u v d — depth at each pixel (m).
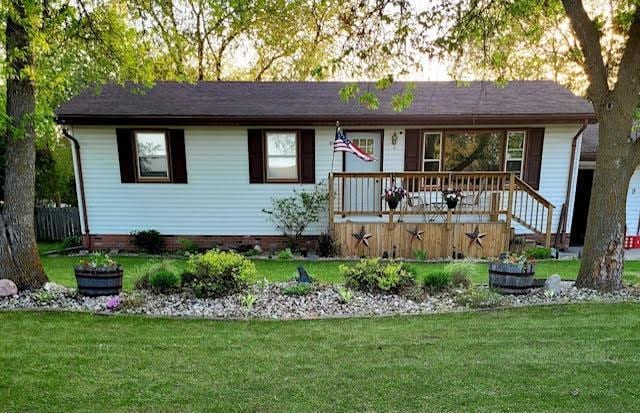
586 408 2.54
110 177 9.30
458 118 8.66
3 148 10.16
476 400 2.64
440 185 9.09
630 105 4.75
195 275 4.97
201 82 10.66
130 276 5.76
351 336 3.70
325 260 8.33
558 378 2.90
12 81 4.95
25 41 4.94
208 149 9.22
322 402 2.63
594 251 5.09
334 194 9.20
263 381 2.90
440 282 5.05
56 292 4.88
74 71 8.66
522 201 9.25
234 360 3.22
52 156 12.48
